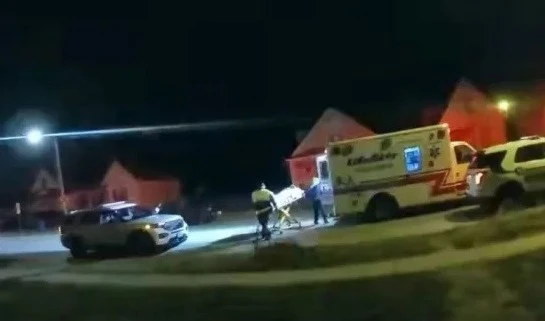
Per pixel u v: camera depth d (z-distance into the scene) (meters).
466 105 36.69
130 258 23.59
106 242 25.12
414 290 12.16
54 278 19.58
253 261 17.20
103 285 16.73
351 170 23.58
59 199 48.78
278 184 52.59
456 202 23.41
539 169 19.55
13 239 38.84
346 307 12.04
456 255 14.25
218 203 43.69
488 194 19.92
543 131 37.78
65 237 26.22
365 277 13.63
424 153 22.95
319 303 12.46
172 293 14.75
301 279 14.36
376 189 23.28
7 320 14.98
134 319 13.42
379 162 23.31
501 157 19.88
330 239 19.67
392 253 15.74
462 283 12.06
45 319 14.51
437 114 47.44
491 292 11.33
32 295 16.86
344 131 37.31
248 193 50.53
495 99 38.62
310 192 25.50
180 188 49.06
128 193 47.06
